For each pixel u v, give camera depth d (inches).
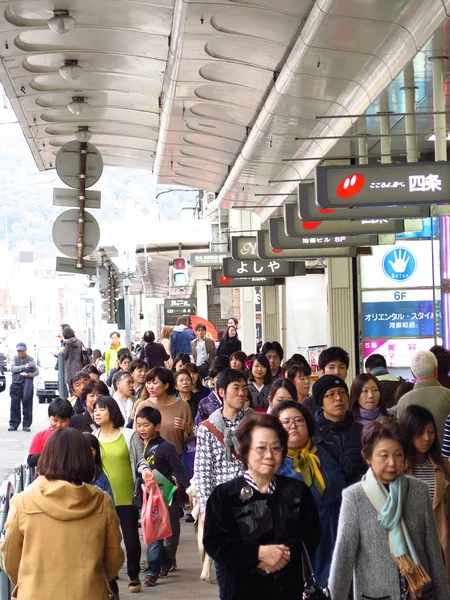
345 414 293.6
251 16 446.3
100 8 507.8
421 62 383.6
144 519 368.2
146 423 386.9
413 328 712.4
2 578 324.5
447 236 624.7
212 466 310.2
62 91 668.7
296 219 517.7
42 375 1530.5
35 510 221.6
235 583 201.5
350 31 390.0
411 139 429.7
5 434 1004.6
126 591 384.8
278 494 204.7
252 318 1349.7
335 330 712.4
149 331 793.6
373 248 713.6
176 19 467.5
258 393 474.3
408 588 220.7
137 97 680.4
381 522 220.4
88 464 225.3
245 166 695.1
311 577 204.4
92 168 730.8
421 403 337.1
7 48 572.7
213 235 1572.3
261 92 567.2
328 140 575.2
